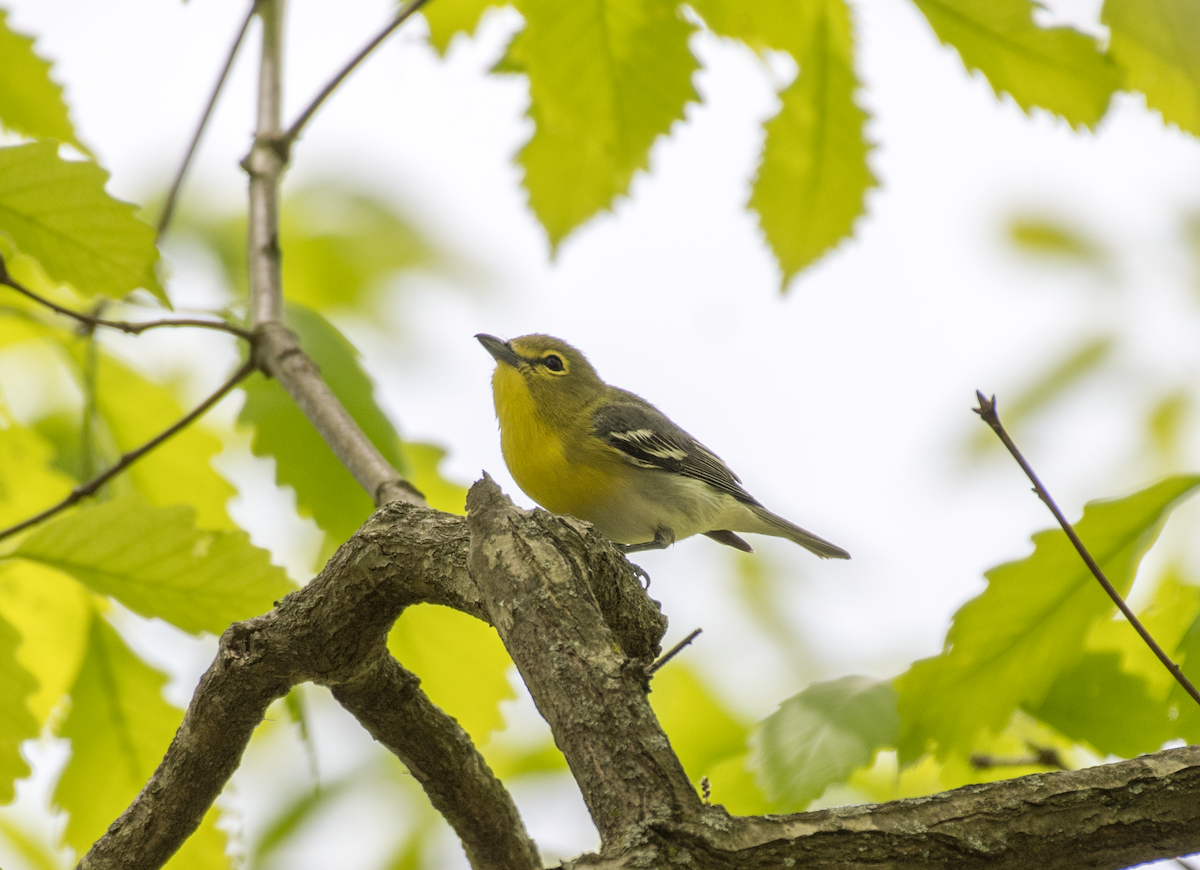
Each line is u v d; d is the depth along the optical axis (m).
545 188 9.84
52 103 9.15
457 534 5.93
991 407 5.93
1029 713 7.82
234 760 6.74
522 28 8.52
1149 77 7.56
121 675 8.73
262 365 8.76
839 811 4.49
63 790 8.59
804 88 9.00
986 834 4.49
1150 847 4.59
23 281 10.09
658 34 8.53
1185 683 5.61
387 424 9.56
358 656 6.30
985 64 7.89
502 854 7.34
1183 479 6.69
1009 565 7.00
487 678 9.24
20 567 8.57
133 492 7.50
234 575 7.69
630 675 4.71
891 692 7.91
